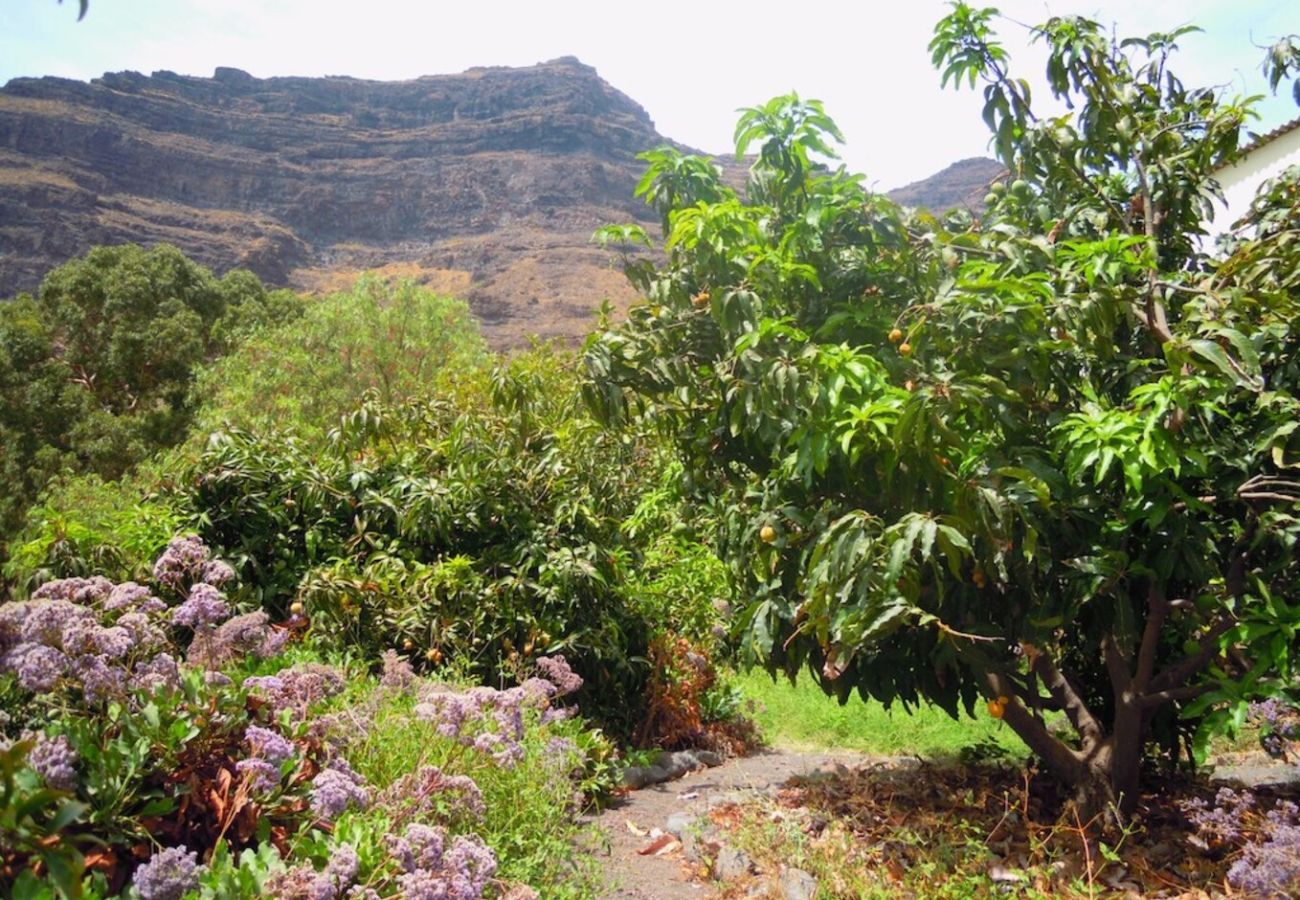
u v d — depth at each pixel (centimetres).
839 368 374
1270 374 392
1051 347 372
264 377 1953
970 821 421
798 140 449
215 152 13838
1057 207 478
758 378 397
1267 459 365
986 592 400
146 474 1677
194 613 304
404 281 2166
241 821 276
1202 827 368
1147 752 475
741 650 434
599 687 651
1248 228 501
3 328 2698
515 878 347
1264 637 345
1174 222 475
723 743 708
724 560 481
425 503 632
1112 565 362
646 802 532
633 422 519
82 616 281
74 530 521
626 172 14788
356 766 353
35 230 10456
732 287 417
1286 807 360
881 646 419
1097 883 353
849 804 461
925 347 398
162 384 2803
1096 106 452
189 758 279
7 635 263
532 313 9381
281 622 581
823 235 453
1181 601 379
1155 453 335
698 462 493
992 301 370
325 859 267
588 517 685
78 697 287
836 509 402
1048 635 387
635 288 482
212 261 11269
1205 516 386
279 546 612
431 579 595
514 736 402
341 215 13638
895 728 729
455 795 348
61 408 2638
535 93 15775
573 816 466
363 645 570
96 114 13025
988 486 339
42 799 199
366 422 666
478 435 699
